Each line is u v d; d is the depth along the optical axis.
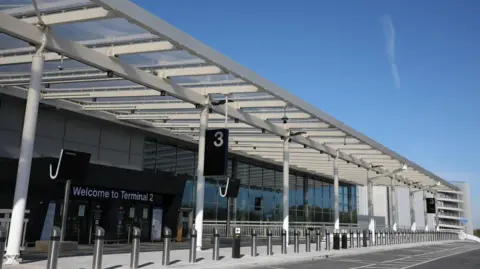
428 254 23.12
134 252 11.06
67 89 16.25
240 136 23.80
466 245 37.38
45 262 10.86
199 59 13.62
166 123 21.62
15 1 10.47
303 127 21.12
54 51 11.69
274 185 36.94
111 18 10.46
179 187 23.59
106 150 22.42
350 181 44.69
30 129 10.87
